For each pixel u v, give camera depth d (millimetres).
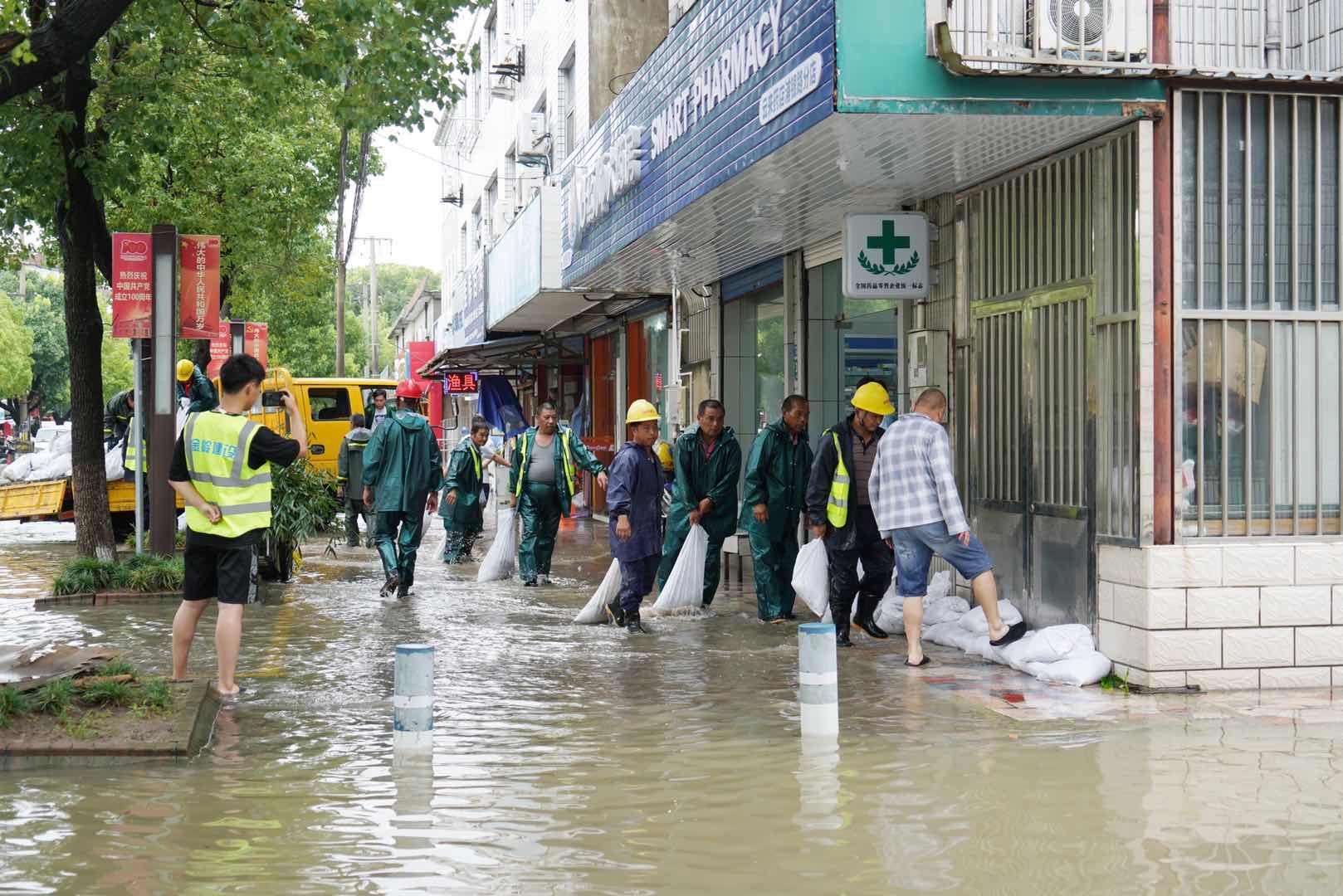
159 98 13516
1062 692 7422
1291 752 5922
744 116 8781
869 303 12641
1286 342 7688
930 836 4719
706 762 5859
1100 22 7406
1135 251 7559
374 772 5734
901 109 7203
